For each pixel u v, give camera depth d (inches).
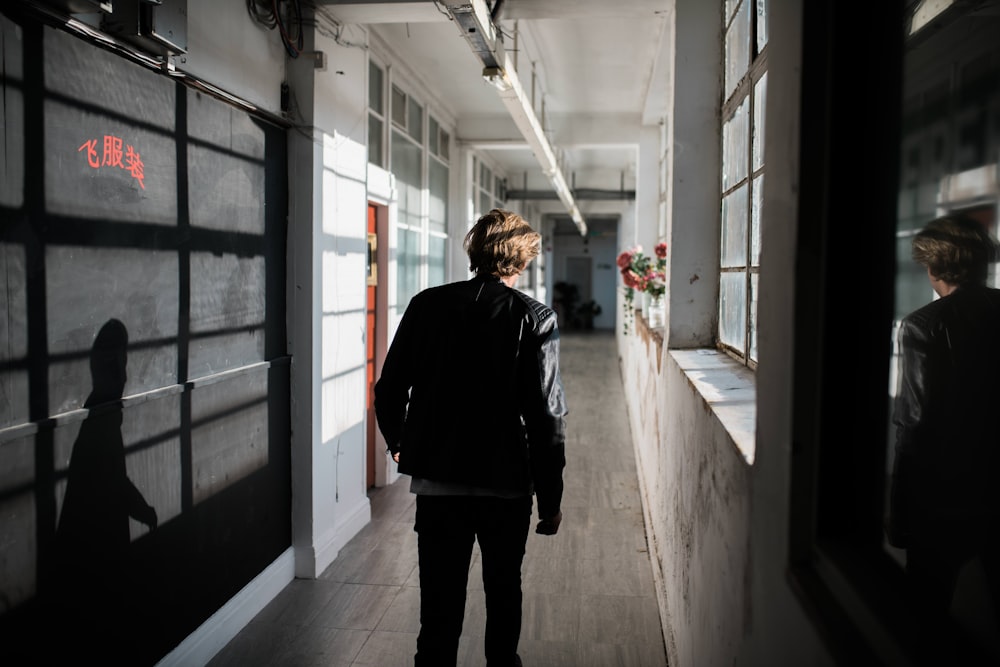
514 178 470.6
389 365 80.7
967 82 31.1
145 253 84.0
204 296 97.9
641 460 190.2
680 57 115.0
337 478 143.1
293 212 125.3
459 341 76.8
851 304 35.9
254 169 112.6
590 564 137.6
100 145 75.5
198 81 93.0
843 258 36.0
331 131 133.1
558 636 109.0
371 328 186.7
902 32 32.4
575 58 210.1
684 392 87.9
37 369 67.5
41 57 67.2
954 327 35.2
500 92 144.5
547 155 223.5
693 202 115.3
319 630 110.2
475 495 75.2
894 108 32.5
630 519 164.1
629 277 216.5
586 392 355.9
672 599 99.9
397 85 202.7
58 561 70.7
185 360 93.4
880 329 33.8
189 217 93.5
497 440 75.4
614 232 806.5
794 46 37.5
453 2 101.0
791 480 37.3
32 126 66.1
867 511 35.4
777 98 41.8
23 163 65.2
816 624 31.7
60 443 70.5
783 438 39.3
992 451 34.6
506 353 76.2
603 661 101.7
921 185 35.3
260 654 102.8
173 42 81.3
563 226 883.4
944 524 36.4
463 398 75.7
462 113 283.6
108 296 77.5
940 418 36.6
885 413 33.9
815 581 35.2
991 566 35.0
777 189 41.4
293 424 128.5
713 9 114.1
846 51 35.2
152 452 86.4
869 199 34.7
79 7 67.6
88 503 74.8
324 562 133.6
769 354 43.0
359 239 151.3
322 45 128.3
